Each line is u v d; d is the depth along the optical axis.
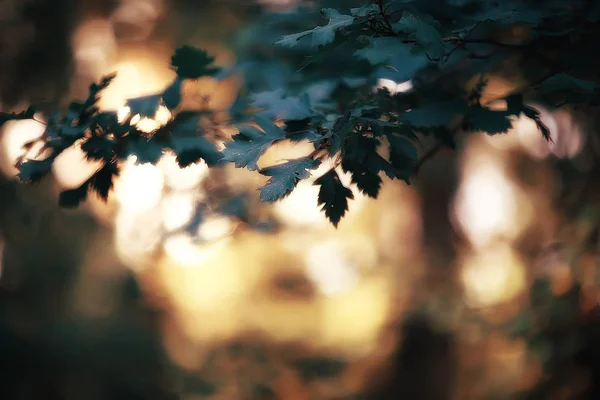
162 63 6.47
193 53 1.74
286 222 7.98
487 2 2.00
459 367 6.80
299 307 9.25
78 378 6.79
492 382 6.06
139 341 7.38
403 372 7.15
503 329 4.68
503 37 2.40
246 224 2.80
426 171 7.30
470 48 2.12
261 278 9.38
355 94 1.96
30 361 6.54
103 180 1.65
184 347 8.39
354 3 2.28
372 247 9.26
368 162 1.50
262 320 9.00
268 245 8.96
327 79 2.15
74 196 1.66
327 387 7.75
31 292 6.96
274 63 2.68
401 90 1.99
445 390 6.84
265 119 1.56
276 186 1.33
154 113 1.66
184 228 2.71
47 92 5.50
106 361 6.98
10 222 6.66
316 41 1.36
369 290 9.00
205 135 1.76
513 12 1.72
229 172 2.98
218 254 8.83
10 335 6.50
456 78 2.23
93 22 6.47
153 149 1.62
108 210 6.75
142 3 6.41
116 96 3.16
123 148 1.64
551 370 4.05
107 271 7.45
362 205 8.80
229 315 9.02
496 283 6.86
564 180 4.57
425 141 3.52
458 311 6.10
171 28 5.89
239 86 2.57
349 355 8.19
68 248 7.05
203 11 5.37
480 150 7.20
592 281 3.83
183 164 1.60
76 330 6.94
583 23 1.92
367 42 1.47
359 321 8.74
